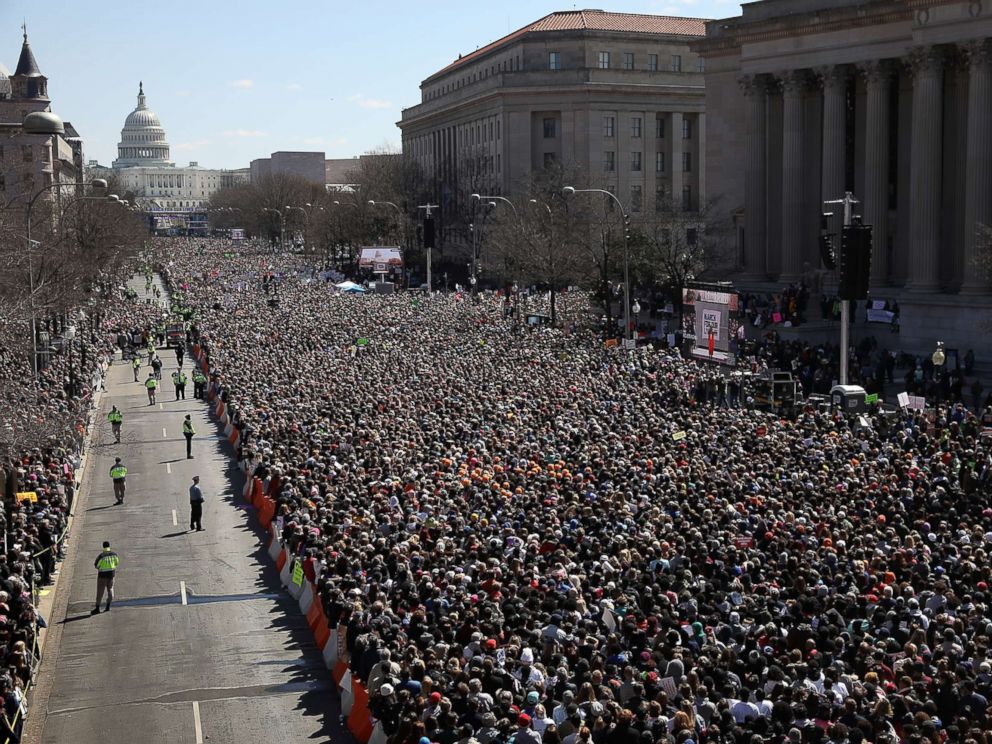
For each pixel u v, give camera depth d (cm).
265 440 4747
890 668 2067
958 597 2420
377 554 2900
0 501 3628
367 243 15888
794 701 1842
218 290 13162
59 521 3812
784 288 8769
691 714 1809
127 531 4159
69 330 7188
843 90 8825
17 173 11012
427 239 11619
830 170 8856
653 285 9625
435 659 2177
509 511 3120
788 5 9269
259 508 4284
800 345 6850
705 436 4212
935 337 7344
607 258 8606
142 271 18412
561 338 7881
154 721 2512
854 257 4984
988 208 7231
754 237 9638
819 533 2838
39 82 18250
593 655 2102
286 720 2506
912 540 2698
